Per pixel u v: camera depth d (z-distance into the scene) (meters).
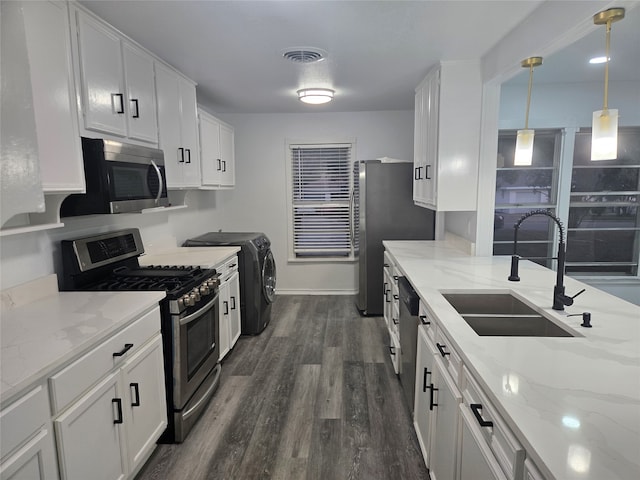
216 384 2.76
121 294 2.07
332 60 2.79
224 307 3.19
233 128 4.56
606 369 1.18
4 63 1.52
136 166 2.26
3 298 1.81
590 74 3.30
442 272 2.50
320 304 4.83
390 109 4.77
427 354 1.94
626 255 3.97
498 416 1.05
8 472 1.14
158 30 2.22
